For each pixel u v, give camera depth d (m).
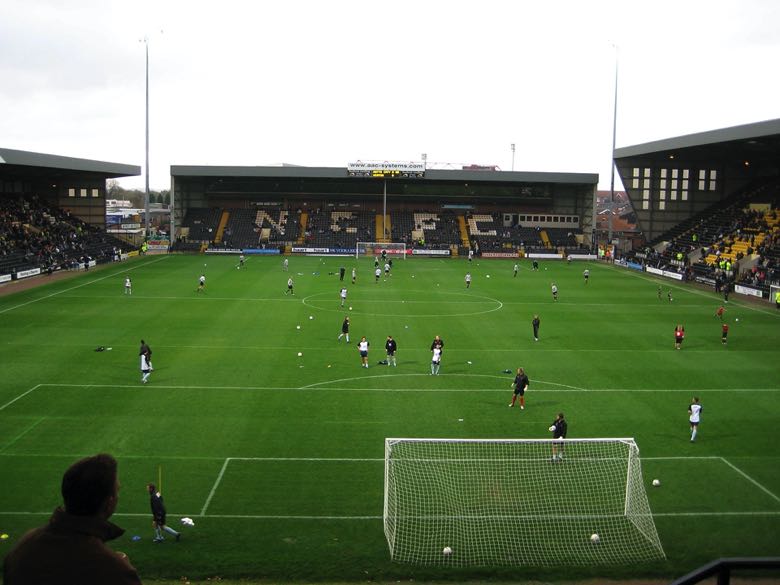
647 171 103.31
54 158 81.69
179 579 17.61
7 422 28.89
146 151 102.25
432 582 17.83
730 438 28.19
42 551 4.37
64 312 53.88
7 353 40.56
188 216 118.38
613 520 20.98
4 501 21.62
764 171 102.88
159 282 72.00
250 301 60.59
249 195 121.50
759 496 22.95
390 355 39.44
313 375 36.91
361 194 122.06
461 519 20.92
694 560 18.91
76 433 27.77
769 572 18.28
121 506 21.56
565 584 17.81
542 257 109.19
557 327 51.41
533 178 114.75
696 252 88.06
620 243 121.56
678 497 22.80
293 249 107.69
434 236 115.88
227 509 21.48
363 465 25.03
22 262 76.06
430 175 113.12
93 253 90.06
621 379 37.00
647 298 66.69
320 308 57.53
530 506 21.81
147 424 28.94
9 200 93.56
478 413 31.00
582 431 28.83
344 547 19.31
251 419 29.81
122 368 37.59
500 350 43.53
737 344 46.06
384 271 84.31
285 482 23.53
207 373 36.94
